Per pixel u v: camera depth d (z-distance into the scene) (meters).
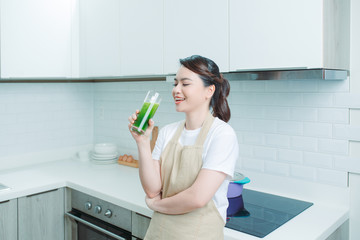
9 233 2.15
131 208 1.95
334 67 1.67
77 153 3.15
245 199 2.03
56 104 2.98
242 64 1.78
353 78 1.84
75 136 3.14
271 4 1.66
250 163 2.25
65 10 2.55
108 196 2.09
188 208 1.26
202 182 1.23
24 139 2.80
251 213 1.80
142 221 1.94
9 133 2.71
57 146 3.02
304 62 1.58
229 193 2.01
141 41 2.22
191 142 1.38
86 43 2.58
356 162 1.86
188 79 1.30
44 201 2.32
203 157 1.31
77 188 2.31
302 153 2.04
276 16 1.65
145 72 2.21
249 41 1.74
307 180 2.03
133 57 2.28
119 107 3.01
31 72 2.39
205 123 1.36
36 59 2.41
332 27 1.63
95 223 2.20
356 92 1.83
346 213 1.85
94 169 2.71
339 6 1.72
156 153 1.48
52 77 2.50
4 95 2.66
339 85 1.88
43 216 2.32
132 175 2.54
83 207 2.32
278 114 2.11
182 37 2.01
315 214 1.81
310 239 1.50
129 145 2.97
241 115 2.27
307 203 1.97
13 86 2.70
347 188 1.90
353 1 1.84
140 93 2.83
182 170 1.34
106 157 2.88
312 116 1.99
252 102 2.21
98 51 2.49
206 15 1.90
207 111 1.39
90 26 2.54
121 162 2.86
